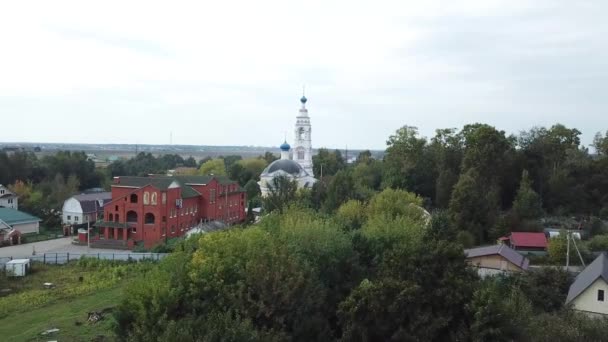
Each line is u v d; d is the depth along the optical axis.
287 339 32.50
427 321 34.59
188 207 97.56
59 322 44.69
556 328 40.03
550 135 115.19
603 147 113.56
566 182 102.75
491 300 33.81
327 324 36.34
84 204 112.38
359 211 75.81
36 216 113.88
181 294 36.41
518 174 108.06
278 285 35.09
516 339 34.47
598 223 85.94
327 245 44.75
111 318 44.00
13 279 63.53
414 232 52.34
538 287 54.91
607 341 39.75
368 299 35.16
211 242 40.81
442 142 121.88
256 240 42.38
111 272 64.88
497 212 88.31
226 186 110.25
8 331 43.97
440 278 36.75
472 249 69.88
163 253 73.25
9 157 144.38
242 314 34.53
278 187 92.25
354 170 144.12
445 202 103.44
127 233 89.81
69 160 158.00
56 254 74.06
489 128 104.62
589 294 49.22
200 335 27.72
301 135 141.25
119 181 92.62
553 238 72.81
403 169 116.25
